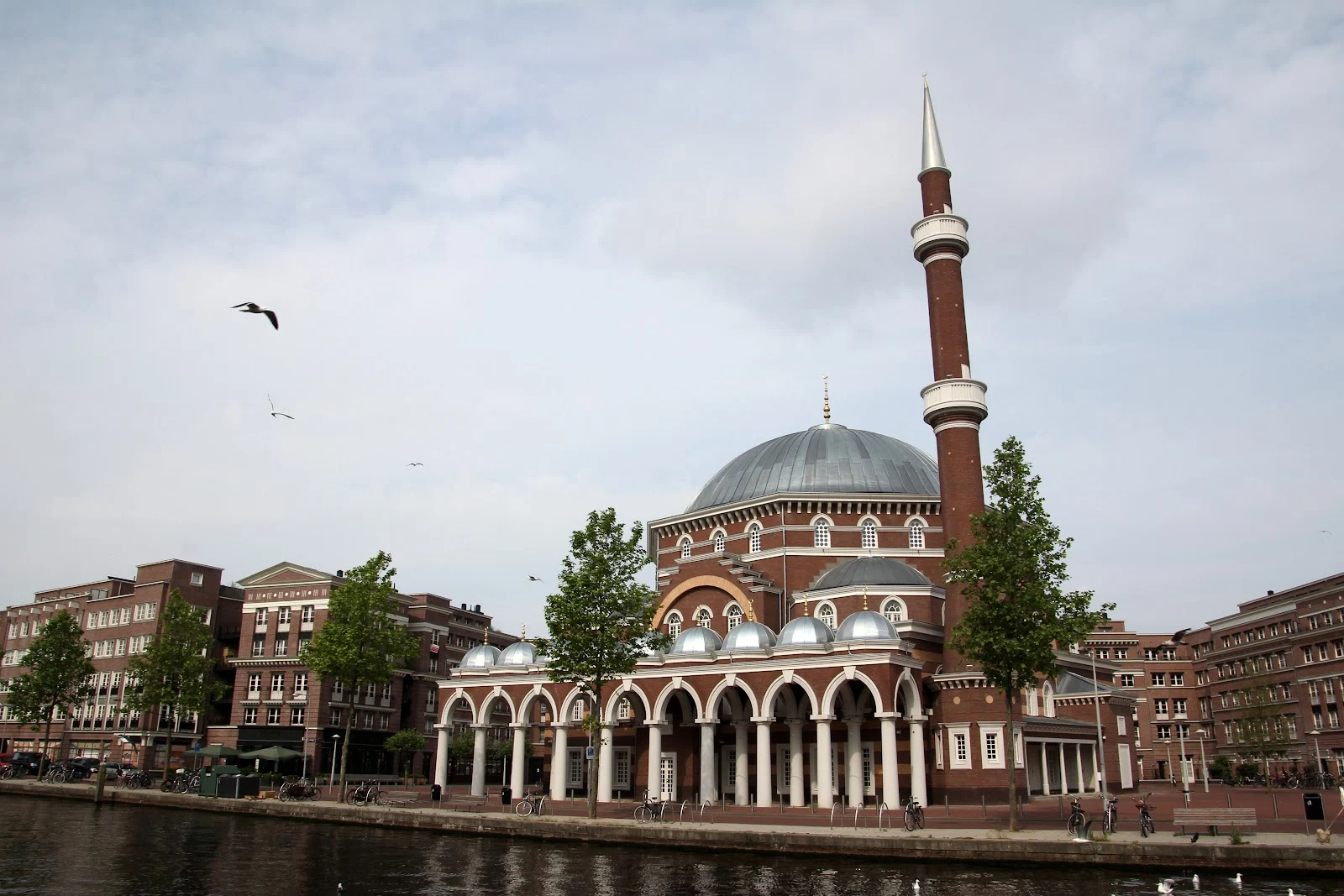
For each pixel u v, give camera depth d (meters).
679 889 32.53
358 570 68.62
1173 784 107.50
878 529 72.00
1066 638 43.16
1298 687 110.50
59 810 63.62
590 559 54.81
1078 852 36.41
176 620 85.69
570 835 45.84
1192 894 30.53
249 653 102.69
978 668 57.69
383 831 51.66
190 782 72.88
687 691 61.34
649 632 57.41
